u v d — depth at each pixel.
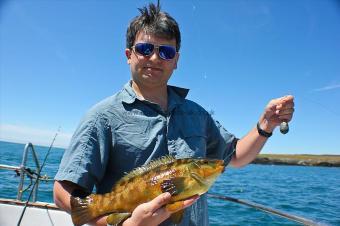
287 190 6.17
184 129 0.78
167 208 0.60
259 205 1.07
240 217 3.18
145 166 0.68
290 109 0.86
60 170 0.69
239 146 0.94
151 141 0.72
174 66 0.83
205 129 0.87
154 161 0.69
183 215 0.68
